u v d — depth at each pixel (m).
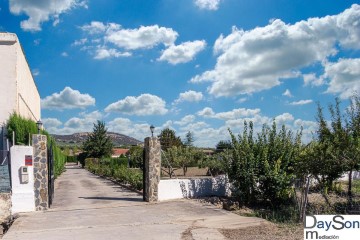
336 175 12.09
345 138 11.09
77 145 108.31
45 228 10.68
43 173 13.95
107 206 14.64
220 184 17.05
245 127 14.52
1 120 22.91
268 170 13.57
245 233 9.66
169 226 10.69
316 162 11.48
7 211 13.31
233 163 14.30
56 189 23.03
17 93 23.83
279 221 11.27
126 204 15.09
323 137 11.86
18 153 13.72
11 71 23.62
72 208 14.25
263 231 9.84
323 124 11.91
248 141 14.36
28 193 13.62
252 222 11.05
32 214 13.05
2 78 23.50
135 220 11.65
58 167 35.38
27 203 13.55
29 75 33.34
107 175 35.19
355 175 21.53
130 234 9.76
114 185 26.33
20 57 25.61
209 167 30.08
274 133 14.27
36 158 13.91
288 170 13.81
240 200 14.12
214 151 31.83
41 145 14.05
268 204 14.12
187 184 16.55
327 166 11.44
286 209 12.75
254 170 13.80
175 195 16.19
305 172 11.95
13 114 20.39
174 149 31.55
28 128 19.44
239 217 11.92
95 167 46.75
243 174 13.77
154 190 15.70
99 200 16.72
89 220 11.77
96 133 68.94
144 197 16.06
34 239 9.36
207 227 10.45
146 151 16.09
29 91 33.75
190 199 15.95
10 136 19.19
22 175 13.60
